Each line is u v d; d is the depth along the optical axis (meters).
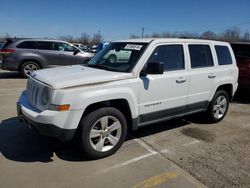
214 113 5.94
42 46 11.93
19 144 4.50
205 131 5.49
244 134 5.39
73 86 3.69
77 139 3.93
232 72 6.09
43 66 11.95
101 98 3.85
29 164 3.85
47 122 3.59
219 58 5.86
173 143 4.80
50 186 3.32
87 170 3.74
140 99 4.35
